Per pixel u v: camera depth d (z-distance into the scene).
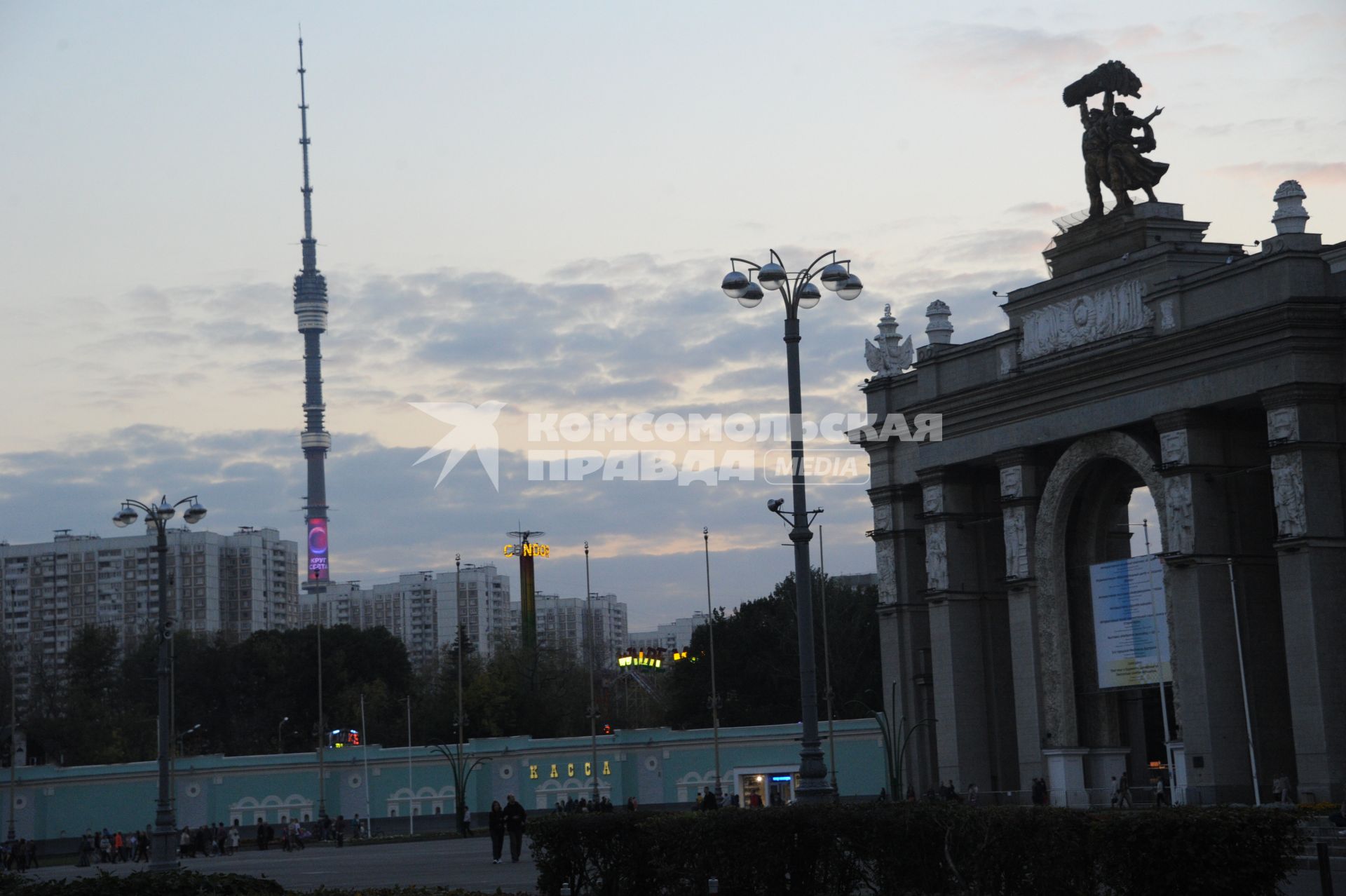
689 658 148.12
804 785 35.53
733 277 38.72
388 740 161.50
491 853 69.44
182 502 62.97
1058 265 71.44
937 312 79.56
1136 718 72.06
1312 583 57.59
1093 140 69.94
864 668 142.12
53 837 116.31
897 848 28.20
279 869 62.59
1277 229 60.44
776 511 37.38
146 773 117.88
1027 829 25.81
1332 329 58.56
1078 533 71.12
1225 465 63.19
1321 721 57.00
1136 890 23.73
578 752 117.44
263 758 119.75
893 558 80.94
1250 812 23.28
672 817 31.36
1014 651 71.12
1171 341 62.81
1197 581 61.94
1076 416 68.19
